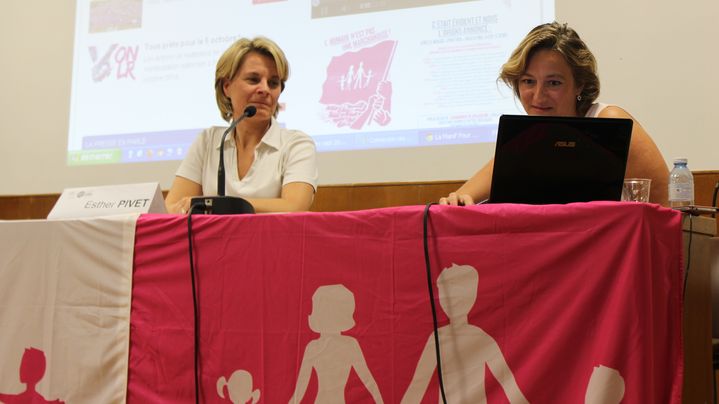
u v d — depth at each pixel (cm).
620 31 266
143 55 332
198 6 326
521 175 125
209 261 125
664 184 164
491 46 285
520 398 108
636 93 262
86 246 134
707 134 253
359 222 118
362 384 115
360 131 296
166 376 125
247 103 187
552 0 278
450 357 111
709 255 124
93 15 343
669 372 107
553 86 169
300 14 310
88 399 130
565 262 109
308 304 119
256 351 121
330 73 303
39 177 341
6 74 349
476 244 112
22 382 134
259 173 188
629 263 105
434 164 286
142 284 129
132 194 143
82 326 132
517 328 109
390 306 115
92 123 336
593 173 124
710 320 122
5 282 138
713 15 256
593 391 104
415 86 291
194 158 196
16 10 352
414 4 296
